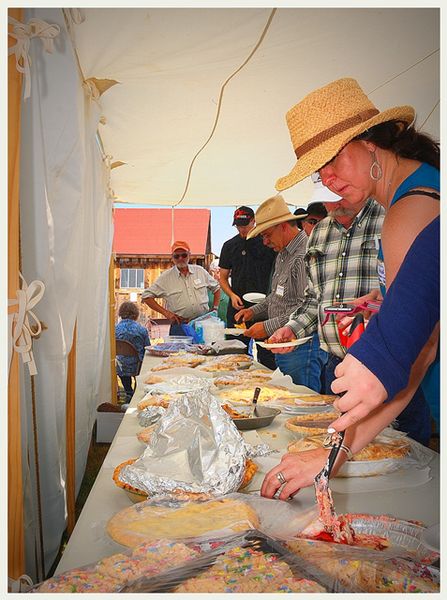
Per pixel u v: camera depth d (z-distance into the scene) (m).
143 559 0.80
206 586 0.72
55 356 1.73
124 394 5.74
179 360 3.14
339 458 1.10
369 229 2.51
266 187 5.34
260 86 2.69
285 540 0.86
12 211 1.22
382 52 2.35
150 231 16.22
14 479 1.22
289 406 1.90
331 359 2.77
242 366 2.97
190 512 0.97
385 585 0.74
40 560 1.76
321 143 1.38
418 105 2.88
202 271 5.89
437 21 2.08
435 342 1.07
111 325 5.12
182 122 3.31
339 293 2.59
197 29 2.01
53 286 1.65
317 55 2.33
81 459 2.91
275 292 3.70
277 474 1.11
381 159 1.31
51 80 1.68
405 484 1.21
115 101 2.91
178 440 1.20
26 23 1.46
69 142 1.75
